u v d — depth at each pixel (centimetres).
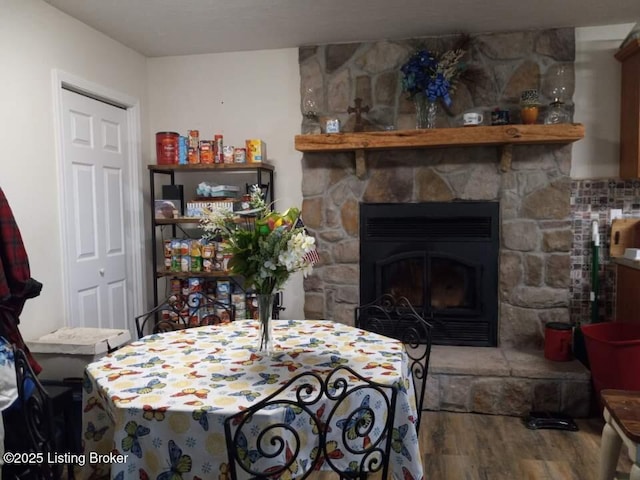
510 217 324
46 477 150
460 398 295
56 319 278
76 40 296
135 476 137
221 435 132
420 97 321
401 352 185
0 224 216
